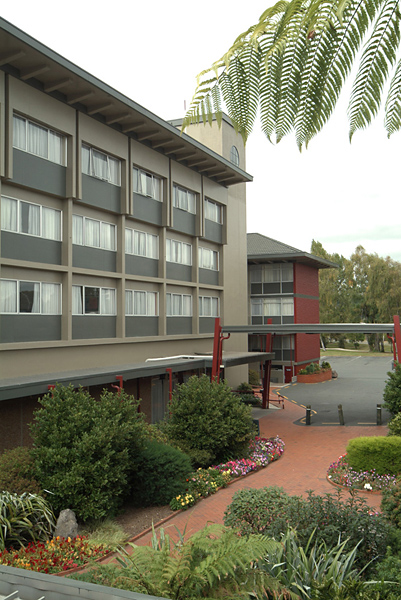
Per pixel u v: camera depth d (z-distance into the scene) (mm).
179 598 5168
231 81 1547
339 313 81000
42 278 19578
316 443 21984
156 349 25969
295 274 42812
